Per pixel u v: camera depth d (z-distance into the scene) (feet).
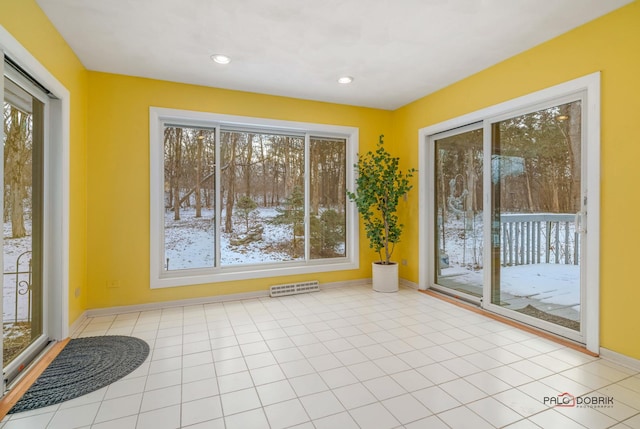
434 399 6.33
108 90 11.24
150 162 11.74
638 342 7.41
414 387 6.75
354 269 15.42
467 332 9.68
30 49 7.13
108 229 11.28
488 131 11.35
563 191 9.14
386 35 8.93
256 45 9.45
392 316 11.09
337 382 6.96
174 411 5.98
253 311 11.66
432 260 14.42
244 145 13.74
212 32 8.75
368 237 14.74
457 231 13.11
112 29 8.55
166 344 8.87
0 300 6.21
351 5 7.57
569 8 7.70
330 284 14.92
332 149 15.35
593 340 8.21
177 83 12.12
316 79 12.00
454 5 7.57
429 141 14.24
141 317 11.03
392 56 10.17
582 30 8.40
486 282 11.58
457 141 12.97
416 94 13.71
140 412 5.95
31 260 8.09
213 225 13.08
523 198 10.30
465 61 10.56
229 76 11.66
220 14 7.91
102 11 7.75
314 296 13.57
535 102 9.62
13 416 5.82
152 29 8.57
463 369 7.48
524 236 10.29
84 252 10.91
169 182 12.45
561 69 8.88
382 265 14.32
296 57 10.22
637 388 6.68
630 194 7.53
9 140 7.15
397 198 14.29
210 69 11.07
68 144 9.21
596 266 8.13
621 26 7.63
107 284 11.29
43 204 8.56
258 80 12.05
